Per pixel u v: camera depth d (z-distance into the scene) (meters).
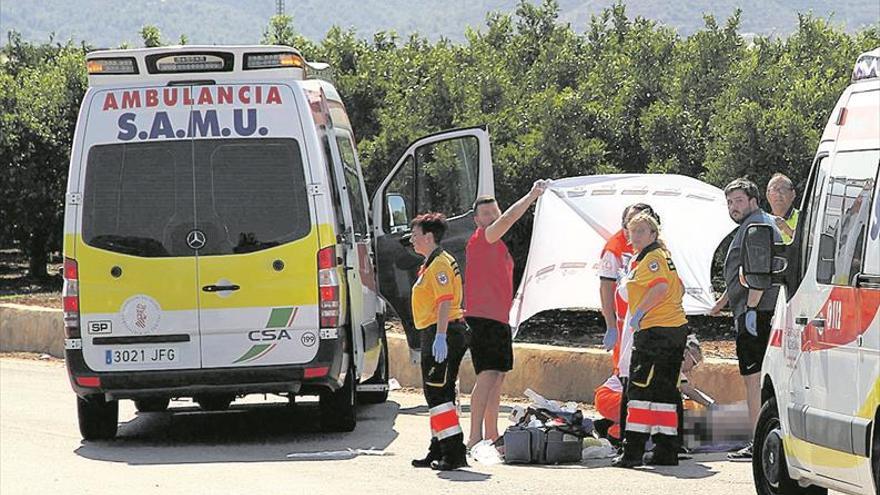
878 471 10.82
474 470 15.62
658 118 27.95
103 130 17.44
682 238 21.66
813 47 29.75
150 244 17.33
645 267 15.46
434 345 15.49
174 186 17.36
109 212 17.38
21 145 35.94
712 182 25.72
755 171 25.25
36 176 36.19
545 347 21.80
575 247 21.97
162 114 17.44
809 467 12.20
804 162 25.02
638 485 14.48
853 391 11.20
